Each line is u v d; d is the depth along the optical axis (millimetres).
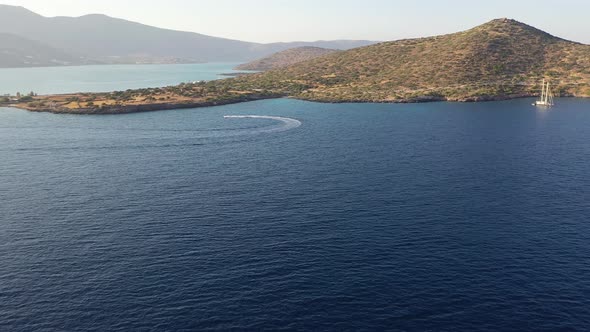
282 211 95688
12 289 66688
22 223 90188
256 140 174250
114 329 57906
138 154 151750
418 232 84938
